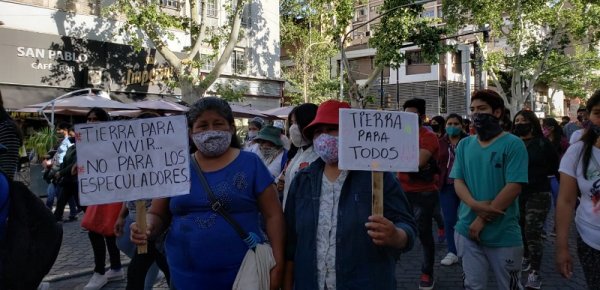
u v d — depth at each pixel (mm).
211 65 21875
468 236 3676
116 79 18188
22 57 15562
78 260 6812
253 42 23906
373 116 2480
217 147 2678
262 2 24328
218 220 2639
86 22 17469
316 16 25484
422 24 20734
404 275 5977
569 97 52344
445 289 5395
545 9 26578
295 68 33969
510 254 3512
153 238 2896
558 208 3094
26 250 2826
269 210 2781
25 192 2922
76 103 12742
